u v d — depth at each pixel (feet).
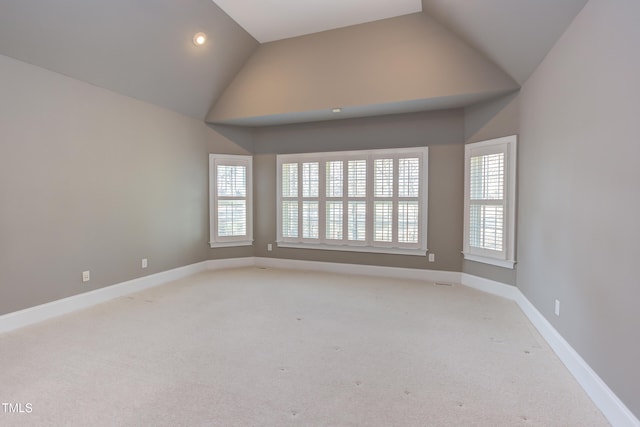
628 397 5.50
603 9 6.50
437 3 11.22
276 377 7.36
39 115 10.55
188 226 16.84
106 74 12.18
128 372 7.54
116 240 13.21
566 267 8.07
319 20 12.84
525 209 11.73
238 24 13.16
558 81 8.79
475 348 8.84
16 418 5.93
